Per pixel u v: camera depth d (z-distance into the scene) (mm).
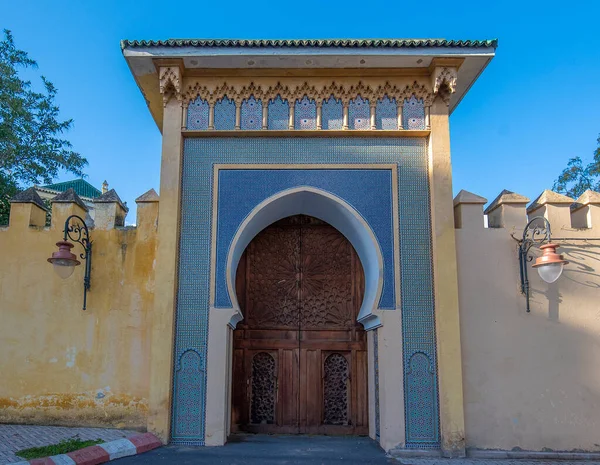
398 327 6469
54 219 6949
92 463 5219
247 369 7434
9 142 12500
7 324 6723
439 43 6477
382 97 7008
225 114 6980
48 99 14375
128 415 6480
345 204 6789
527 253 6676
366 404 7340
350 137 6949
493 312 6531
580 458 6117
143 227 6930
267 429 7273
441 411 6199
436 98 6910
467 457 6078
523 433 6266
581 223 6984
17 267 6855
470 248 6688
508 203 6801
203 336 6434
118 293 6781
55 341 6688
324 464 5582
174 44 6496
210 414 6250
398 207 6789
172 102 6930
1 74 12430
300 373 7438
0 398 6574
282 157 6910
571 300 6586
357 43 6422
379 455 6055
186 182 6844
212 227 6719
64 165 14320
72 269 6195
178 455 5684
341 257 7770
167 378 6234
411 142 6957
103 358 6633
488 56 6551
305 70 6906
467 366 6391
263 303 7629
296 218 7871
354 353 7480
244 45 6477
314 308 7629
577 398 6363
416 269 6633
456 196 7008
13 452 5254
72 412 6527
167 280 6449
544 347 6465
